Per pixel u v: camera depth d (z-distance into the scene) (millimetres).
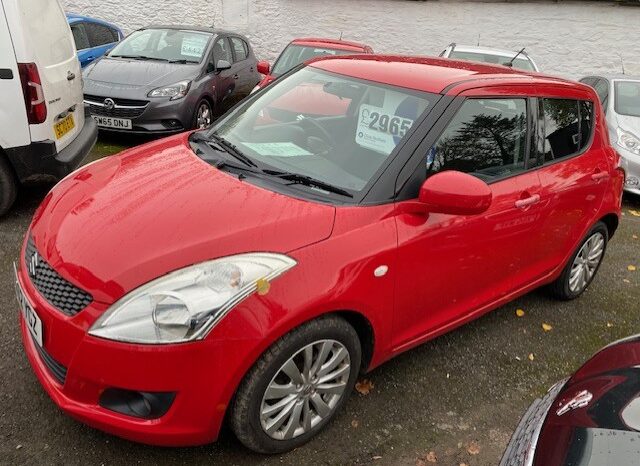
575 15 11859
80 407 2178
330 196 2611
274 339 2184
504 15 12195
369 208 2574
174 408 2119
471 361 3408
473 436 2807
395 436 2729
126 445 2479
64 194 2740
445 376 3230
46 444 2447
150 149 3201
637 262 5281
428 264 2771
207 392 2117
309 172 2791
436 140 2816
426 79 3049
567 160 3703
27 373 2838
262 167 2836
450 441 2752
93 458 2402
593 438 1802
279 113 3264
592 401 2002
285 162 2887
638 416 1846
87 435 2512
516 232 3293
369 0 12680
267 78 8320
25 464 2342
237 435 2316
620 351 2305
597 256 4348
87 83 7055
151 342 2033
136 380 2066
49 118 4383
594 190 3883
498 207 3100
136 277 2113
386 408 2902
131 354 2043
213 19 13359
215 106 8195
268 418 2369
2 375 2809
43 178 4496
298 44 8859
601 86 8227
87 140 5082
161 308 2045
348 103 3080
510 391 3189
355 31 12961
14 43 4070
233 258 2184
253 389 2227
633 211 6773
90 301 2115
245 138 3184
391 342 2789
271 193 2592
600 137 4078
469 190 2525
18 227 4469
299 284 2232
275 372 2270
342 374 2572
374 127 2916
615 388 2029
